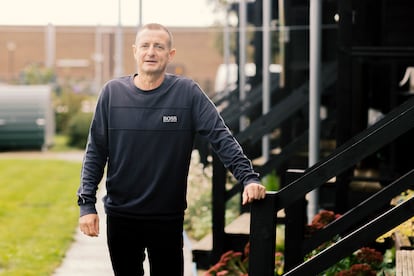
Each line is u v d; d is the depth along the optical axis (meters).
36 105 26.25
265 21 11.42
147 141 4.27
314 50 7.38
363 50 7.57
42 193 15.48
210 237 7.96
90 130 4.39
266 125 8.90
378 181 7.43
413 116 3.76
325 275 6.00
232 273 6.82
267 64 11.41
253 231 3.92
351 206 7.44
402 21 8.98
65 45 43.59
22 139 26.08
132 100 4.29
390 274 5.75
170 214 4.32
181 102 4.29
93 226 4.33
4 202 14.18
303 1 11.85
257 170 7.86
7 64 44.03
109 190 4.36
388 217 3.76
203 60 43.03
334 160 3.85
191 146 4.37
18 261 8.80
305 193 3.87
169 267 4.41
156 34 4.26
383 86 9.37
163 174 4.28
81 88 39.44
